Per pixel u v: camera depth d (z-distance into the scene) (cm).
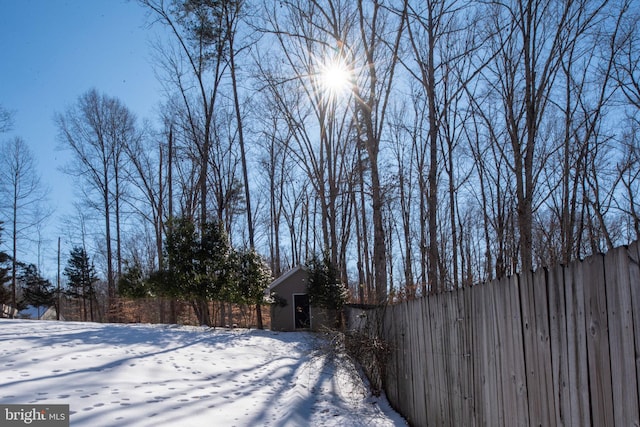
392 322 843
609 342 233
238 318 2869
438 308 568
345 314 2075
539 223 1788
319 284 2241
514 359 350
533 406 318
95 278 4350
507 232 1872
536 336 313
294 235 3991
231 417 608
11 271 3772
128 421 527
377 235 1259
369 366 906
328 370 1015
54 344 1039
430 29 1416
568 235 1520
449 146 1972
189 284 1906
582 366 258
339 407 771
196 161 2747
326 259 2291
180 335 1488
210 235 1967
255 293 2094
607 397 234
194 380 834
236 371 1004
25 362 806
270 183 3703
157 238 3088
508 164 1474
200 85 2475
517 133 1428
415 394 682
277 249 3681
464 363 475
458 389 494
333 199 2388
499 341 380
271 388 855
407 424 711
